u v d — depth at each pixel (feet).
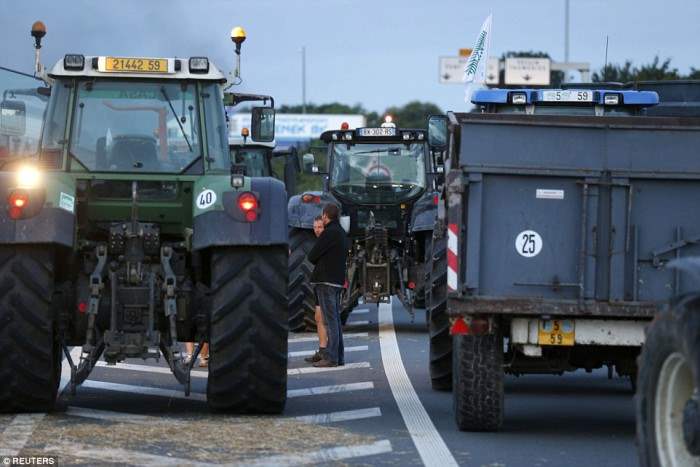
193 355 99.35
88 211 102.01
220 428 92.27
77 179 101.55
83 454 80.43
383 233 180.65
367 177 186.80
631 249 88.53
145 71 103.86
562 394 119.65
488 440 90.74
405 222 185.57
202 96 104.78
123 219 102.22
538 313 88.28
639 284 88.53
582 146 88.84
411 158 187.52
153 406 105.91
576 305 88.12
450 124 95.14
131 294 97.04
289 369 138.51
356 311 216.33
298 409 105.09
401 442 88.63
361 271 181.47
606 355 99.35
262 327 98.07
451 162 92.84
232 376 98.37
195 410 103.50
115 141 103.24
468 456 83.61
